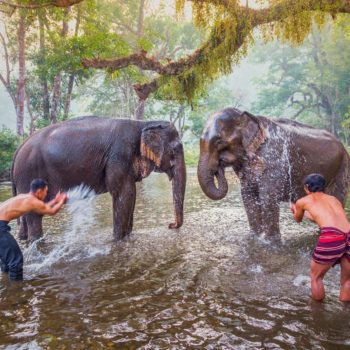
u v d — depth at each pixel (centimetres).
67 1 824
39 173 598
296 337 299
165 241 594
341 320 324
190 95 1094
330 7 796
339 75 3734
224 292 390
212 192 585
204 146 592
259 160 585
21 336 308
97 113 3772
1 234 434
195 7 843
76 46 1766
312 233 632
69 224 741
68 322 331
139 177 632
